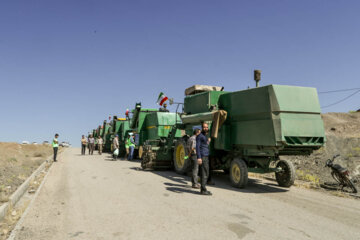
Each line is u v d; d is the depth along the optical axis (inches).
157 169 500.4
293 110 290.4
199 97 416.2
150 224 180.2
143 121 713.0
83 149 992.2
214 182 363.3
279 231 170.7
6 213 196.7
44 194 272.5
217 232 166.4
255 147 319.0
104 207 222.5
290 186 331.9
